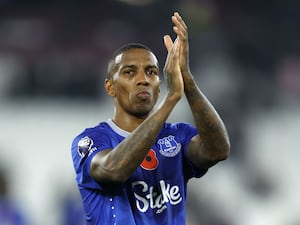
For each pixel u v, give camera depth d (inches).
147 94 604.4
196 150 624.7
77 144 620.1
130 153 569.0
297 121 2554.1
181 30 590.2
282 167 2118.6
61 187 1619.1
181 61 589.6
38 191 1899.6
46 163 2137.1
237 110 2268.7
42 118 2605.8
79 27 2832.2
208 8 2498.8
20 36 2854.3
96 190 611.5
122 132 617.0
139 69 606.2
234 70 2527.1
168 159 622.2
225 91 2377.0
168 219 613.6
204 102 602.9
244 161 2073.1
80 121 2588.6
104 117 2637.8
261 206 1857.8
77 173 621.0
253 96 2504.9
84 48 2815.0
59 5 2842.0
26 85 2839.6
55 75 2832.2
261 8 2652.6
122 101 613.0
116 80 613.6
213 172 1972.2
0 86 2837.1
